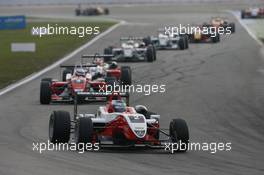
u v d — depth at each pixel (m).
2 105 88.06
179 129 57.06
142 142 57.28
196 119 78.50
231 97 95.88
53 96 89.50
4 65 138.62
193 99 93.62
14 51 168.75
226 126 74.12
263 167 51.97
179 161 53.38
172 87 105.25
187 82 111.31
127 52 143.75
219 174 48.59
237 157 56.25
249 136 68.12
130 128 56.84
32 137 64.31
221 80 114.44
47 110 83.56
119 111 59.72
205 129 71.94
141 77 117.44
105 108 62.16
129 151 57.59
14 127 70.81
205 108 86.44
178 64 138.88
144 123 57.47
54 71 129.62
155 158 54.38
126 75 102.94
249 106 88.38
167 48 172.50
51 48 177.75
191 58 151.12
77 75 91.25
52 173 47.28
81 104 88.88
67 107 86.12
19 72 127.06
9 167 49.41
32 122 74.31
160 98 94.19
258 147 61.91
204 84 109.06
